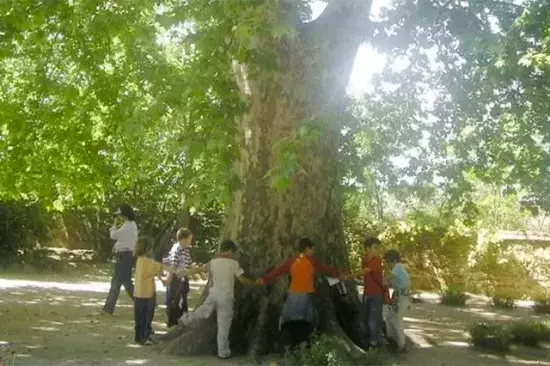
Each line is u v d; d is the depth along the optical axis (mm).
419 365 10211
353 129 11352
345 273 11117
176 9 9195
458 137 15875
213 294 10148
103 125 14258
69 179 14742
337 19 10414
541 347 12297
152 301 10984
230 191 8047
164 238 27781
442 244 25016
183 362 9672
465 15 11305
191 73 8797
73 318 13430
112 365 9266
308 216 10867
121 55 12984
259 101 10742
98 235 29984
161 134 19047
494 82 9977
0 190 14750
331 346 9727
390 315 11133
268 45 10234
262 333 10328
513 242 24125
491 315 17812
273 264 10734
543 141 11555
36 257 26406
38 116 13492
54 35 11211
